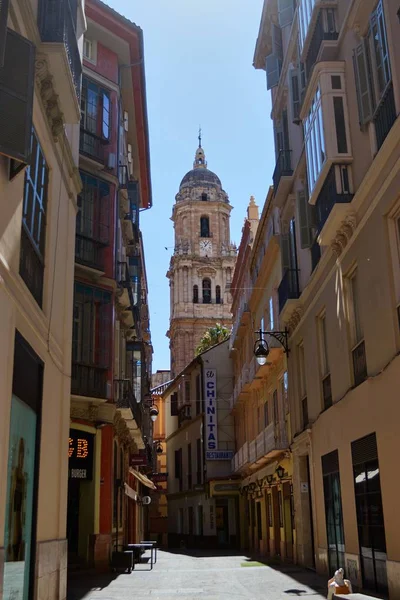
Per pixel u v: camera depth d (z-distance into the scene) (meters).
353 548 14.17
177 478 51.84
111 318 21.09
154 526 57.75
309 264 19.09
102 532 20.06
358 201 13.41
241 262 37.06
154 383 86.38
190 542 46.31
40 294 11.12
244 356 37.03
